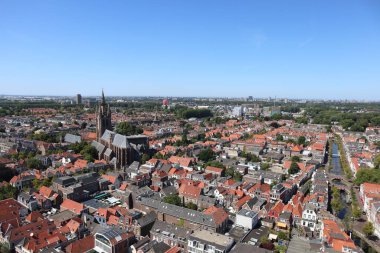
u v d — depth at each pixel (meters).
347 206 183.75
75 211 150.75
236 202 167.00
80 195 177.12
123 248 118.94
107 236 116.81
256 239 129.00
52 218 142.50
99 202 166.38
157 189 191.12
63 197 175.12
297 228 149.12
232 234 135.38
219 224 136.25
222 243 115.56
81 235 131.50
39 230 128.88
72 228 131.25
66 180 181.75
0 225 128.12
